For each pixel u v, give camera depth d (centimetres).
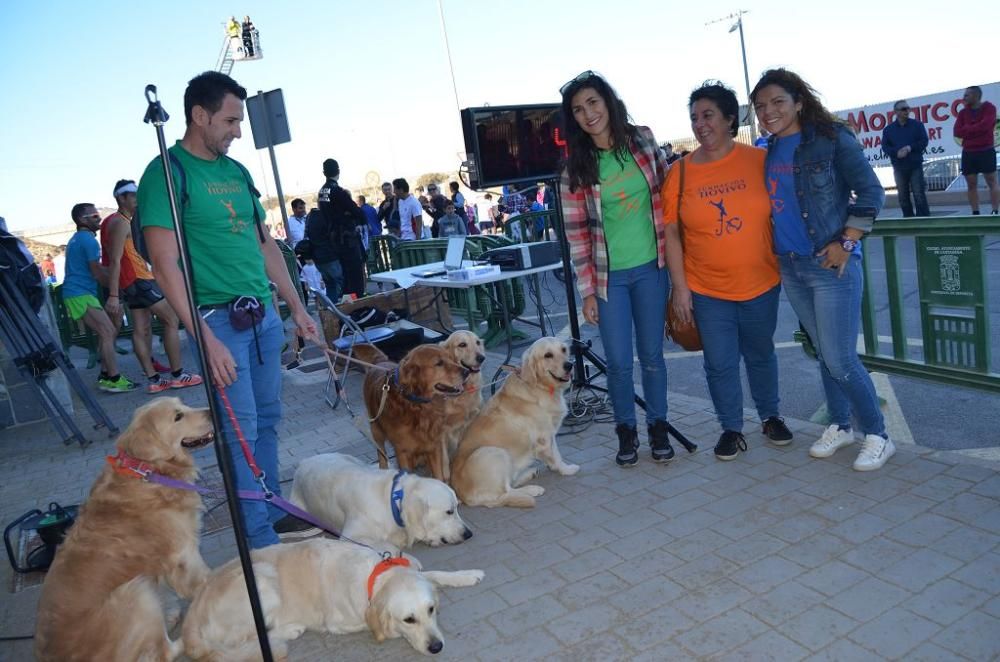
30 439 654
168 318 764
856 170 333
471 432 418
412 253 1078
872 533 311
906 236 406
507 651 267
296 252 1063
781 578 289
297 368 804
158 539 293
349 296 1058
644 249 393
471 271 658
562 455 458
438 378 397
